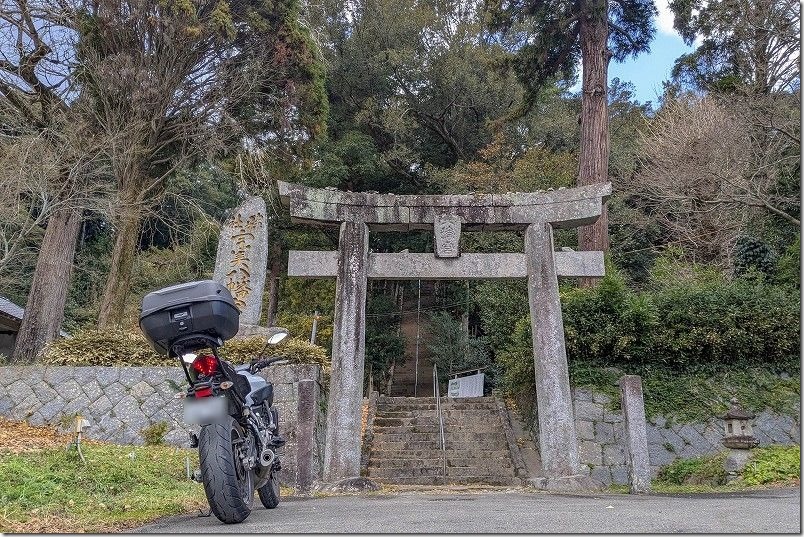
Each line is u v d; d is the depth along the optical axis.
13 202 12.07
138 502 5.75
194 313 4.31
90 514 5.14
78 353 11.24
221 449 4.28
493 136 24.73
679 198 15.09
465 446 13.35
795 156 14.34
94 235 24.56
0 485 5.69
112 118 14.34
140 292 21.38
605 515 4.75
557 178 20.53
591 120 16.47
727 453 9.77
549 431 8.95
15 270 19.02
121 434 10.34
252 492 4.75
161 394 10.65
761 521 4.32
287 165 19.41
